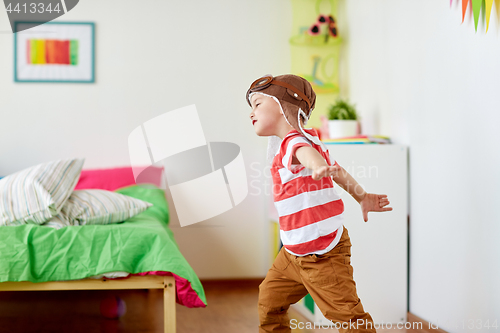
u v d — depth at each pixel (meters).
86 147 2.77
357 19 2.65
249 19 2.89
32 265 1.49
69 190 1.79
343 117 2.44
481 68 1.52
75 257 1.51
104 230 1.56
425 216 1.88
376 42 2.38
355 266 1.96
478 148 1.54
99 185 2.52
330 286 1.16
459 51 1.65
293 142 1.14
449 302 1.71
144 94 2.82
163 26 2.84
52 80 2.75
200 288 1.53
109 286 1.53
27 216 1.64
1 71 2.73
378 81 2.36
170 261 1.52
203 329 1.88
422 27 1.90
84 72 2.78
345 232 1.24
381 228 1.98
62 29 2.76
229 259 2.83
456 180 1.67
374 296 1.97
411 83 2.00
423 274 1.90
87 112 2.78
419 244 1.93
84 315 2.08
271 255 2.75
